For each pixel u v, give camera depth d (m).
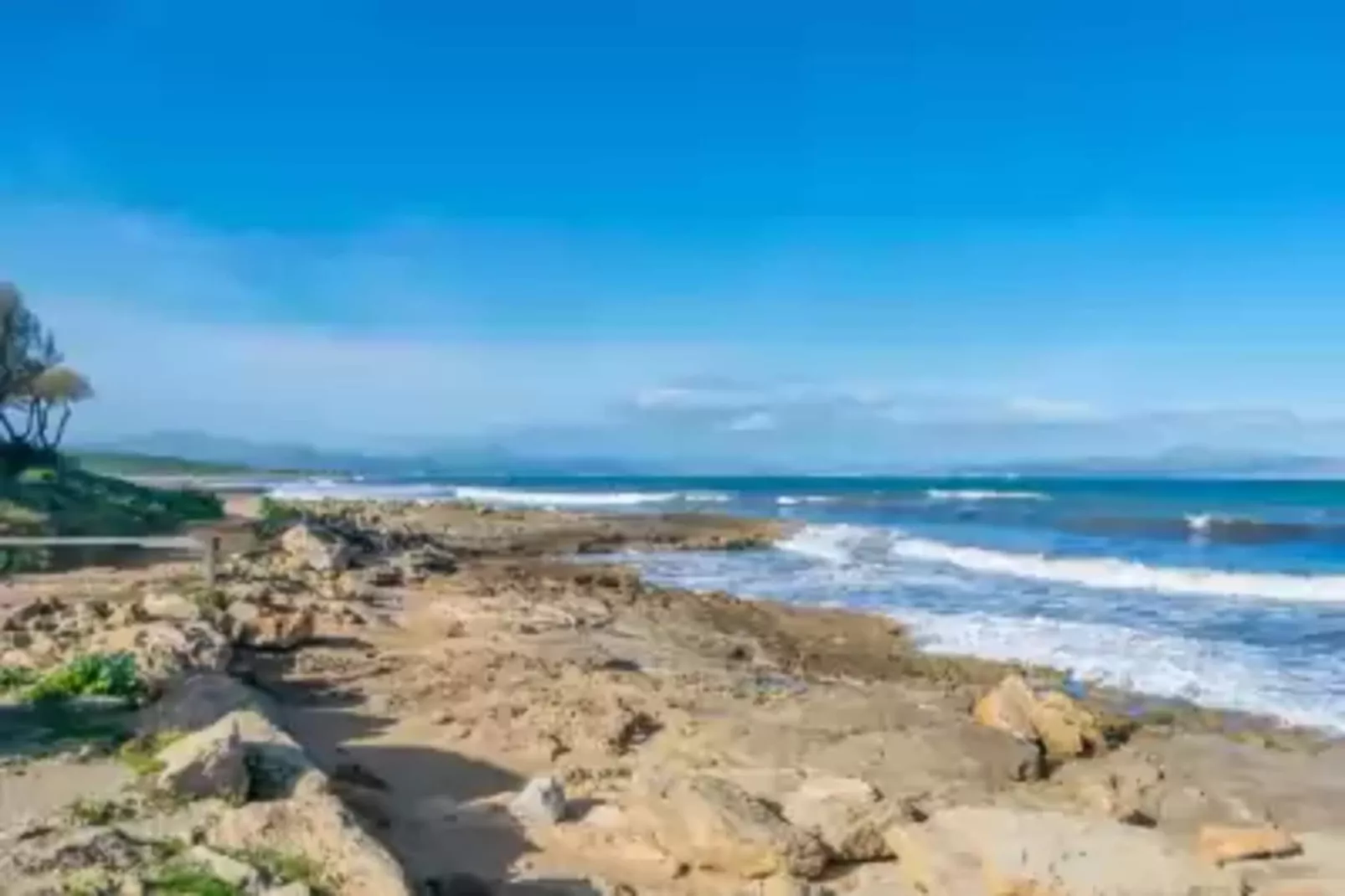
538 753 11.59
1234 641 19.95
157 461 150.38
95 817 7.61
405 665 15.71
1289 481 149.50
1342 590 26.09
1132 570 29.80
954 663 18.11
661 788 9.95
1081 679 16.95
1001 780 10.96
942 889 8.18
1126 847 8.55
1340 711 14.81
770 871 8.54
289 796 8.22
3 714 10.73
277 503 46.62
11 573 21.77
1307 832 9.71
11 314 42.22
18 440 40.75
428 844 8.95
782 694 14.74
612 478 177.88
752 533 45.16
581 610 21.75
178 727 10.24
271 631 16.50
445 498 74.75
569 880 8.25
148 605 16.81
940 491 102.44
